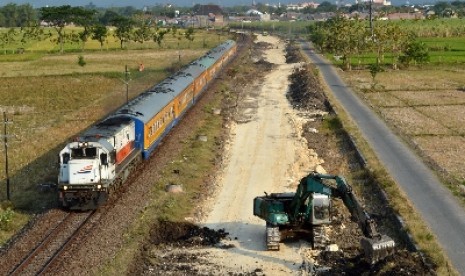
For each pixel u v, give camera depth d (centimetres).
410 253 2384
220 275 2427
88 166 2988
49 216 2981
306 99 6644
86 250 2566
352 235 2827
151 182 3534
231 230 2934
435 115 5794
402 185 3481
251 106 6488
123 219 2939
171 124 4766
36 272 2352
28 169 3897
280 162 4166
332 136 4997
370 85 7875
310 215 2667
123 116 3700
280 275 2431
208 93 6994
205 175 3841
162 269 2475
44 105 6538
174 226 2912
